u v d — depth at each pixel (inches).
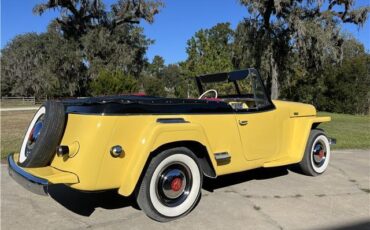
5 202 189.6
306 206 188.2
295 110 235.6
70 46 1539.1
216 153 186.7
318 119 245.3
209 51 1146.0
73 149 151.2
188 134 166.2
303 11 1117.7
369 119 891.4
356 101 1218.6
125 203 189.6
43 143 155.1
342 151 358.6
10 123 646.5
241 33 1196.5
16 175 156.7
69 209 181.0
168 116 169.2
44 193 144.5
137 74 1641.2
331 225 164.6
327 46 1056.8
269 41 1155.3
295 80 1290.6
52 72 1563.7
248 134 202.7
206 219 169.9
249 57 1179.9
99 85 906.1
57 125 156.7
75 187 149.7
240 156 198.7
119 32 1596.9
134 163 155.3
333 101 1262.3
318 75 1277.1
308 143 243.0
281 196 203.6
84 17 1557.6
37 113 174.4
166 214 165.5
